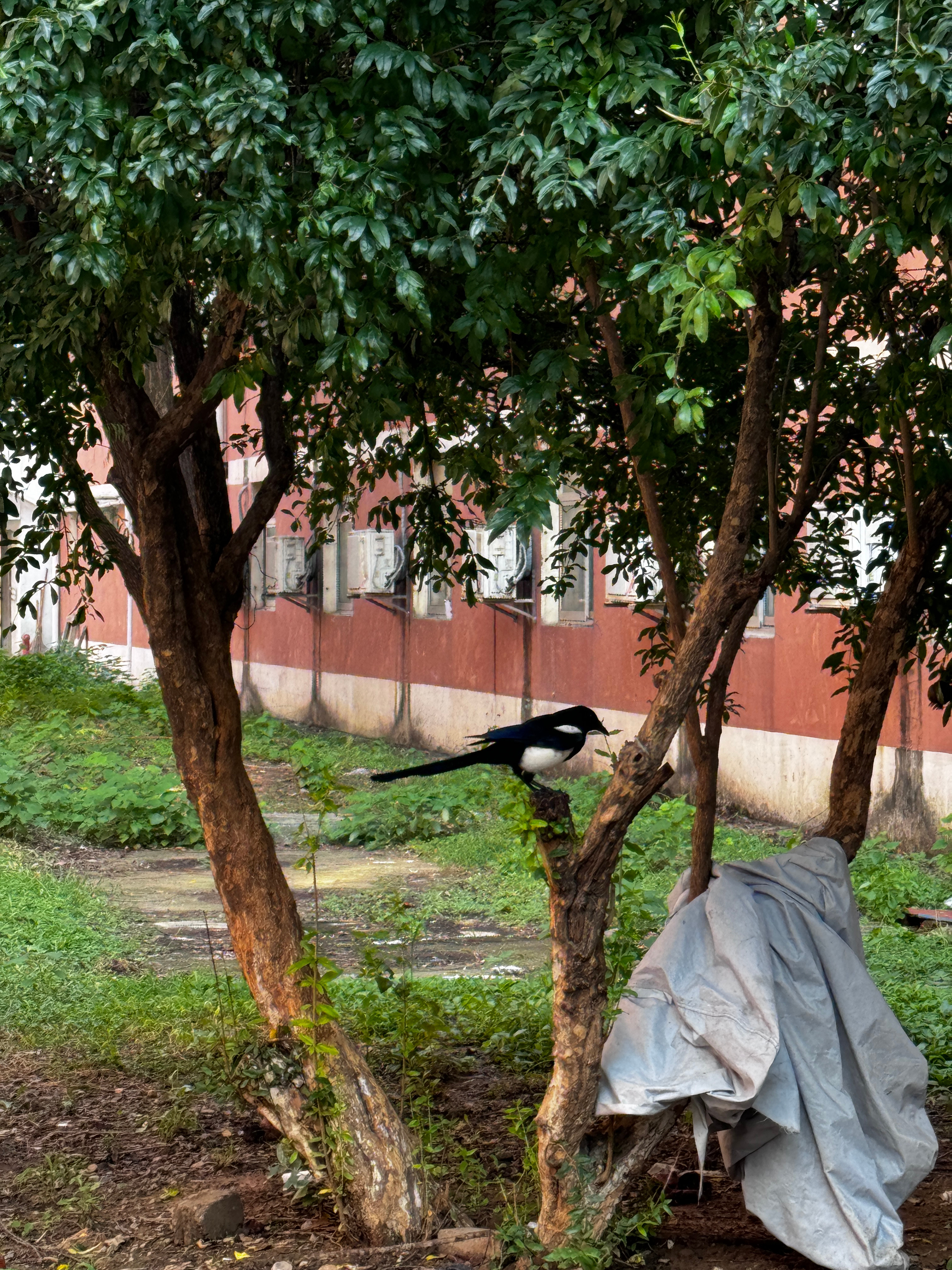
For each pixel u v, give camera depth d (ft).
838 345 18.47
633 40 11.50
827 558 26.84
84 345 15.06
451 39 12.40
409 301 11.37
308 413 23.77
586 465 19.51
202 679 15.38
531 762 12.60
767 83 9.87
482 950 31.78
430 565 21.70
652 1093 12.78
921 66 9.25
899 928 32.73
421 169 11.98
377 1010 23.03
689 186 11.46
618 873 13.69
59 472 21.11
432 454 20.12
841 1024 13.67
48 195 15.60
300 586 76.07
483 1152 18.01
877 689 15.92
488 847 42.80
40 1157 18.13
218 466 17.16
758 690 46.96
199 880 39.52
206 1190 16.67
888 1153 13.61
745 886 14.11
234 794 15.38
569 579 22.57
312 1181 14.85
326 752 62.75
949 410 15.85
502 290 12.37
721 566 12.46
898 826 41.47
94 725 61.21
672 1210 15.74
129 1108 20.11
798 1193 13.12
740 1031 12.79
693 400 11.87
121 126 11.65
